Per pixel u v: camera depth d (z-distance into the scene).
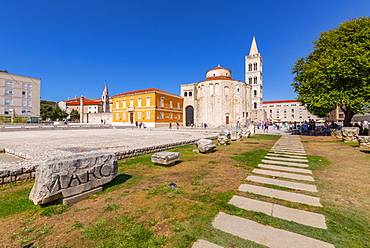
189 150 9.55
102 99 87.88
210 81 46.78
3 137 14.20
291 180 4.75
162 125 42.12
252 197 3.70
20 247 2.25
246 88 49.91
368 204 3.34
